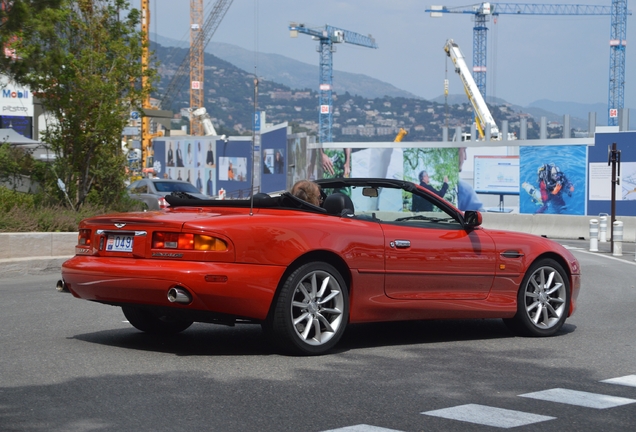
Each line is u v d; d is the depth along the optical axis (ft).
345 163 164.25
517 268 25.35
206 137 214.28
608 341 25.07
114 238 21.62
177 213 21.88
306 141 176.45
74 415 15.33
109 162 65.72
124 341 23.45
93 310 29.76
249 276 20.16
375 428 14.74
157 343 23.22
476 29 543.39
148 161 263.49
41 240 45.42
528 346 23.97
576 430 14.92
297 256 20.83
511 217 109.91
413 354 22.20
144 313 24.16
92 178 65.16
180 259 20.25
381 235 22.67
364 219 23.38
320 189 24.84
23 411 15.57
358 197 24.94
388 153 156.87
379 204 24.72
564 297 26.37
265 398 16.84
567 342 24.82
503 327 27.89
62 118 63.16
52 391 17.17
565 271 26.58
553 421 15.47
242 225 20.45
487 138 237.25
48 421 14.90
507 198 138.72
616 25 458.50
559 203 131.75
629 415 16.01
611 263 59.98
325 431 14.51
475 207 143.13
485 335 25.99
